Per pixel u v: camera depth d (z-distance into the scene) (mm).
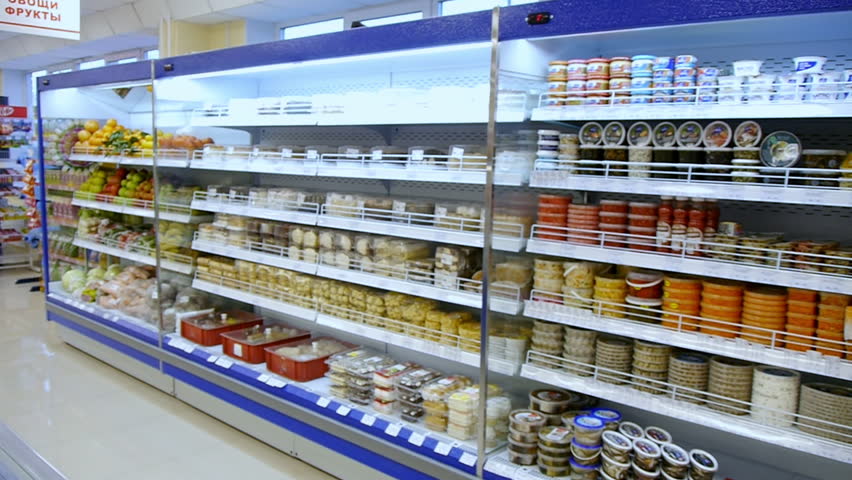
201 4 5156
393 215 3123
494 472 2455
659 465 2221
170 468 3154
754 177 2023
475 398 2695
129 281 4723
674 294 2244
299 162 3461
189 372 3867
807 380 2367
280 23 5465
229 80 4094
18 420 3672
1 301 6738
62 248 5305
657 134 2254
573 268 2465
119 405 3953
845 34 2152
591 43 2445
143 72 4047
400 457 2721
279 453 3346
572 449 2367
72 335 5102
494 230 2436
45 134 5203
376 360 3258
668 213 2238
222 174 4402
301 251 3605
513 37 2283
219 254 4109
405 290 2982
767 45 2381
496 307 2506
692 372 2264
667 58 2164
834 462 2342
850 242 2303
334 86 3938
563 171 2424
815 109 1827
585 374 2498
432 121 2748
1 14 4816
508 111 2389
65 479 1466
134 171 4734
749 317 2105
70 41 7250
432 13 4254
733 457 2574
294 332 3924
